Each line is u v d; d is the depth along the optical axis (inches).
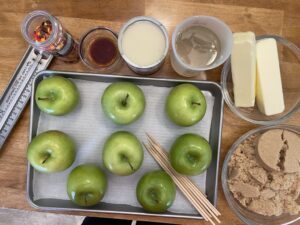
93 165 25.2
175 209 26.5
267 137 26.2
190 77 27.7
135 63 24.5
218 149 25.6
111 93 23.7
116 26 27.6
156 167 27.0
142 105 24.5
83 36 26.7
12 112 26.9
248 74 25.5
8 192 27.0
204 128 27.1
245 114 27.7
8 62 27.4
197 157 24.1
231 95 27.9
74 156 25.5
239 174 26.8
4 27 27.3
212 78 27.9
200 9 27.5
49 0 27.4
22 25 23.6
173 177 26.5
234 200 27.5
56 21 23.9
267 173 26.7
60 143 24.0
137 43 24.6
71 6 27.4
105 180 25.3
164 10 27.5
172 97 24.3
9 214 37.7
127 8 27.5
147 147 26.9
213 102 27.2
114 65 27.1
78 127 27.0
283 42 27.1
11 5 27.3
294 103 28.0
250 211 27.5
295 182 26.9
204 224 27.0
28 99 27.0
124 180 26.6
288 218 27.5
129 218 27.0
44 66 27.2
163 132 27.1
